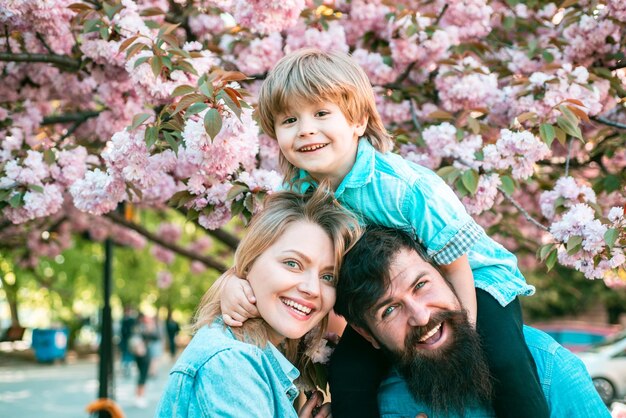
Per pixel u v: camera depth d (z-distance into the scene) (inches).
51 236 302.7
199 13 184.1
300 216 93.0
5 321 1124.5
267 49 169.3
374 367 99.6
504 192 138.0
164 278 549.6
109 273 311.3
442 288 90.9
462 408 92.4
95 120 193.5
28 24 156.6
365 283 89.7
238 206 126.5
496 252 109.5
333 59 104.7
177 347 1055.6
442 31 168.7
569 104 144.6
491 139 148.0
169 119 126.3
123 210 242.1
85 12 149.0
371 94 107.1
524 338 100.4
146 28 146.1
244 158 118.0
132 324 732.0
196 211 132.2
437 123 164.4
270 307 91.6
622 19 148.9
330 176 106.3
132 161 123.5
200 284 800.3
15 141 161.9
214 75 122.6
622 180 161.9
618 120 167.2
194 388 87.2
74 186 130.4
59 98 192.7
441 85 163.0
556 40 162.4
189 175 134.6
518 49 176.1
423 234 100.1
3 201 145.7
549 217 144.3
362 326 93.4
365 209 103.3
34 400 564.1
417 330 89.9
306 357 104.0
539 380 98.5
